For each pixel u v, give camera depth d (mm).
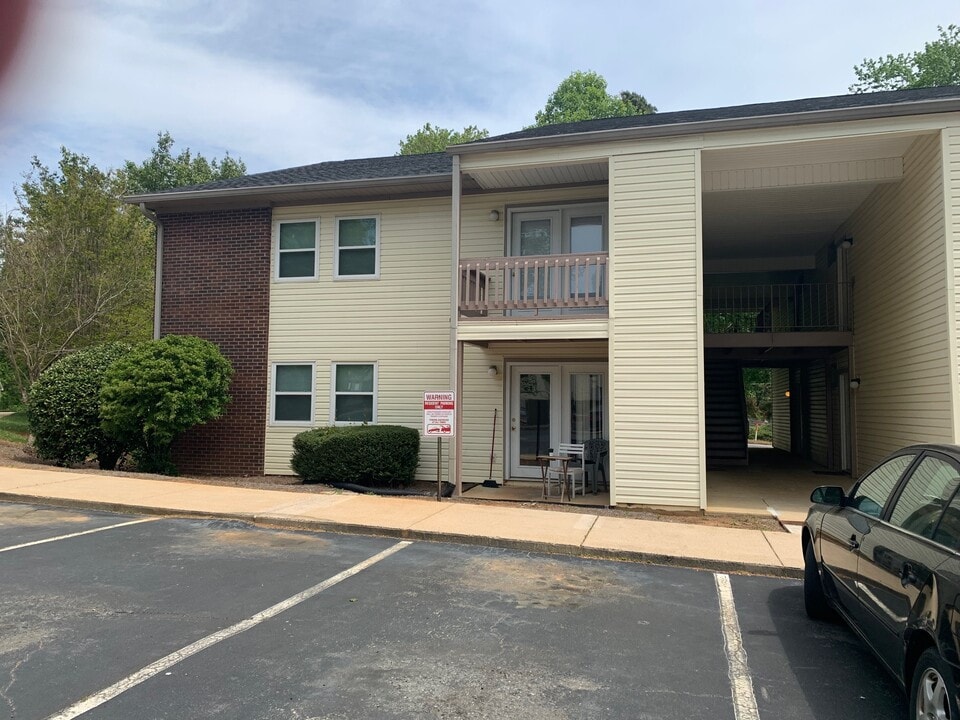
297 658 4195
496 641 4566
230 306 13508
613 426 9781
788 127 9391
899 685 3682
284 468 13141
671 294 9719
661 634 4789
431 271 12703
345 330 13023
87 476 10820
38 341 19953
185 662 4098
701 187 10203
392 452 11383
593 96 34688
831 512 4875
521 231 12289
